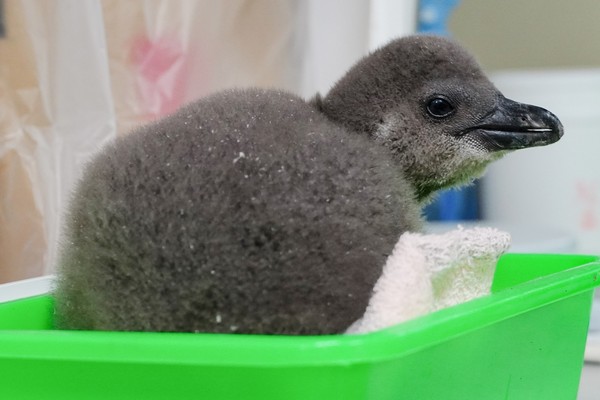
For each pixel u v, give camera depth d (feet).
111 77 3.89
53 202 3.60
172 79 4.11
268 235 1.92
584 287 2.61
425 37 2.82
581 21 7.78
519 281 3.25
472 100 2.78
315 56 4.95
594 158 6.63
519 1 7.90
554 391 2.69
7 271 3.59
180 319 1.92
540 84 6.59
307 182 1.99
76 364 1.81
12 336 1.79
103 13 3.84
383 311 1.87
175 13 4.10
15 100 3.59
